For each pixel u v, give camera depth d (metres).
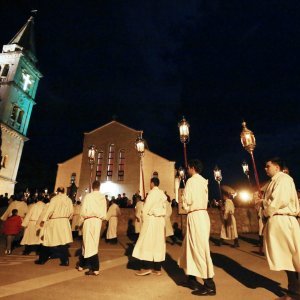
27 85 41.59
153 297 4.32
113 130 37.59
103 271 6.29
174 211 15.17
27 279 5.44
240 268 6.48
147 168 34.94
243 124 7.68
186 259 4.88
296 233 4.11
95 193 6.56
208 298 4.27
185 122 9.51
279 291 4.58
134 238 14.70
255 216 15.95
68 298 4.22
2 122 35.09
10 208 10.64
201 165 5.50
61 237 7.50
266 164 4.82
